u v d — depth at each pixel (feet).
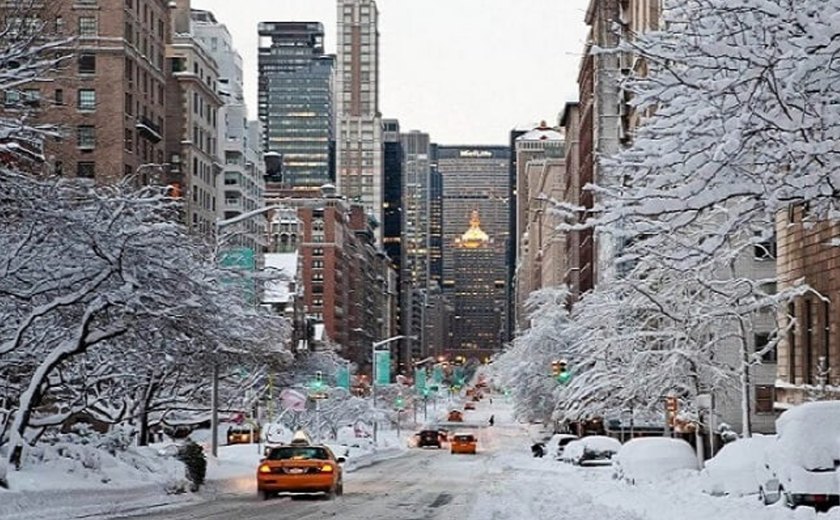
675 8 51.47
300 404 226.58
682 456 122.21
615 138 350.84
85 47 286.25
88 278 90.84
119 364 124.57
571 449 190.49
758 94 46.26
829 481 74.13
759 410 200.34
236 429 280.92
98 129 312.91
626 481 121.70
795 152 46.91
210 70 433.89
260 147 635.66
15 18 81.25
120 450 116.78
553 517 76.48
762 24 46.11
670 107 49.75
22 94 95.14
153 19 356.79
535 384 281.74
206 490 123.24
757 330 202.90
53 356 92.12
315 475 110.01
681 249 73.72
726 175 48.67
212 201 438.40
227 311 112.98
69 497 89.66
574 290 464.65
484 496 108.78
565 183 588.09
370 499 110.42
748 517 68.44
